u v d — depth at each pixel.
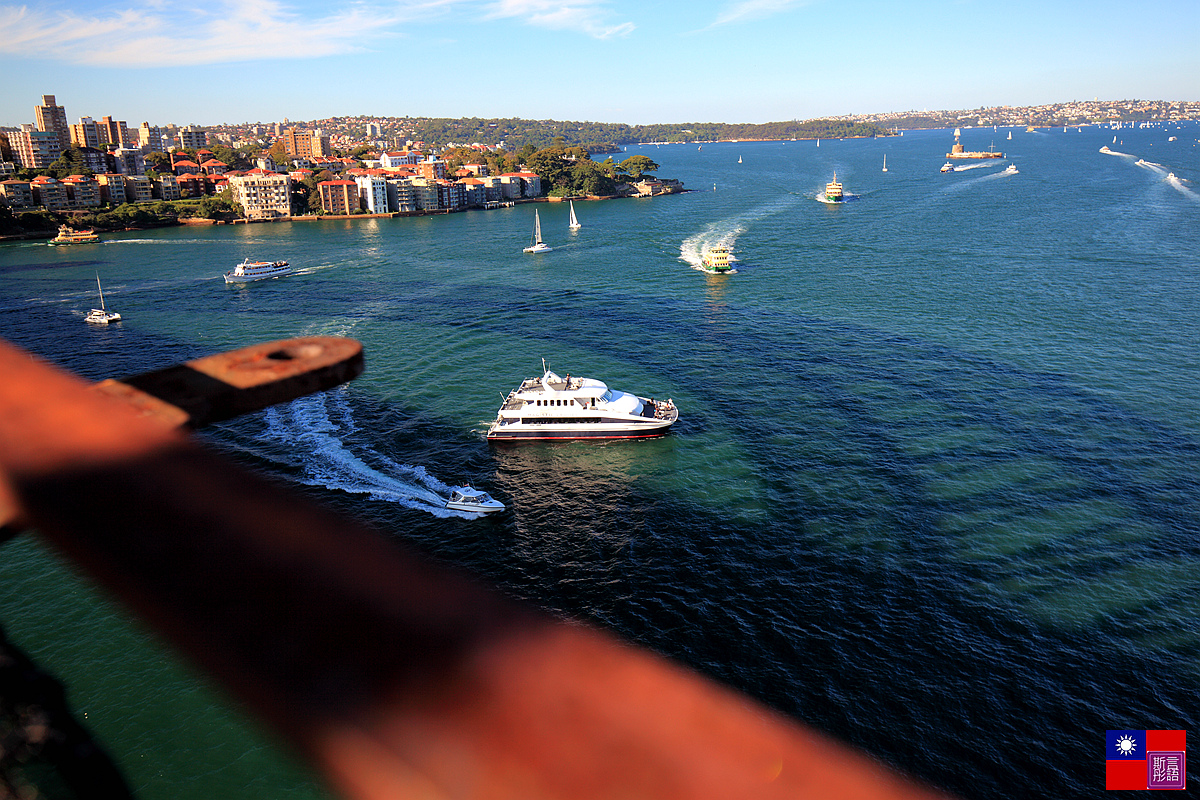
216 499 2.21
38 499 2.23
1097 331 88.50
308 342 3.64
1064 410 65.56
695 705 1.58
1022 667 37.03
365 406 72.00
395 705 1.50
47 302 130.00
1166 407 65.69
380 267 156.50
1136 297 103.62
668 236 181.88
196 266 164.38
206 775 32.41
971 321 94.69
